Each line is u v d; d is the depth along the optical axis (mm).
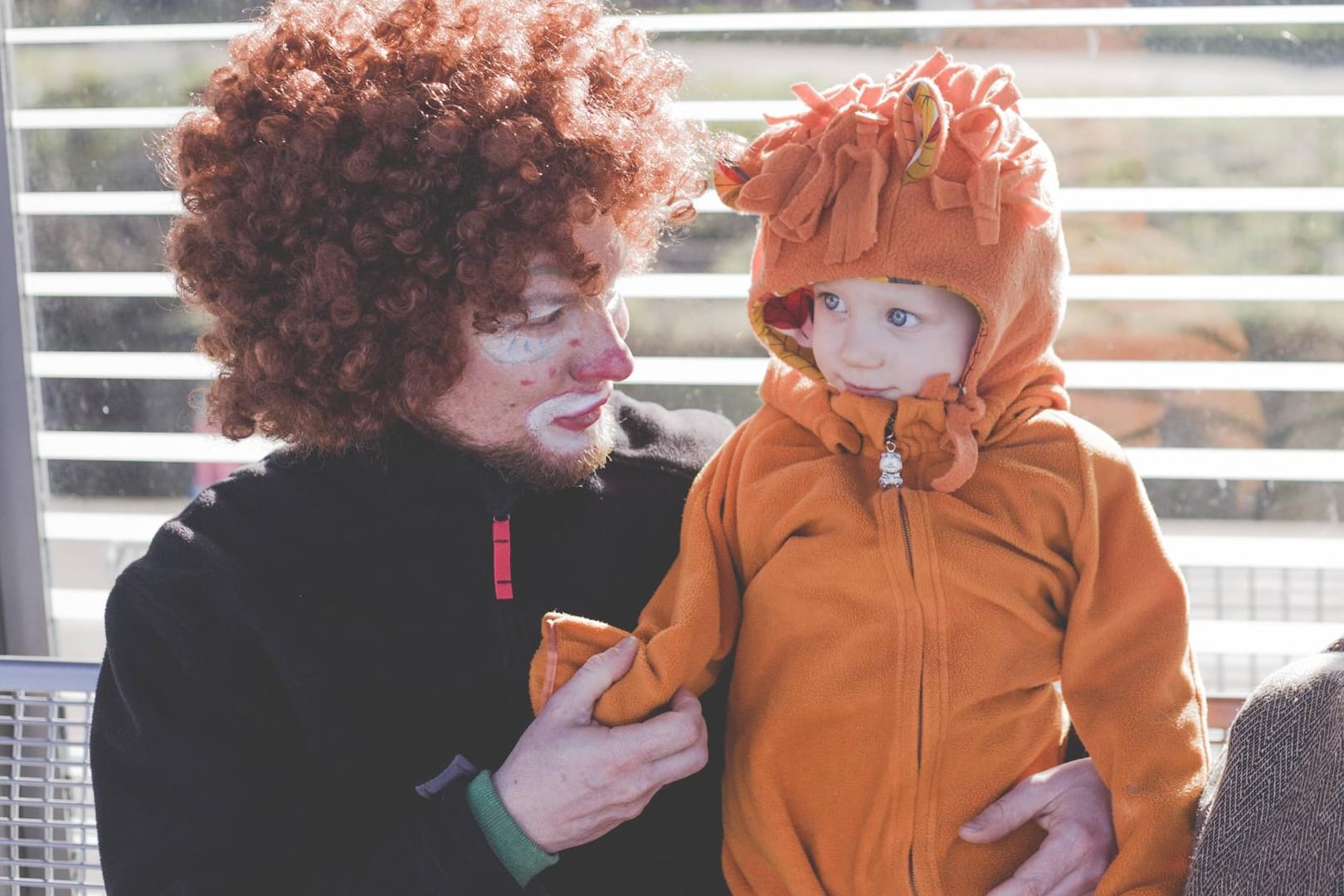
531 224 1033
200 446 1882
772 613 1162
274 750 1126
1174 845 1054
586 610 1188
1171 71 1728
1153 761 1083
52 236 1847
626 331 1192
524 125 1030
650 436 1313
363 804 1140
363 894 1050
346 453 1167
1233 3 1696
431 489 1148
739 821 1186
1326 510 1821
